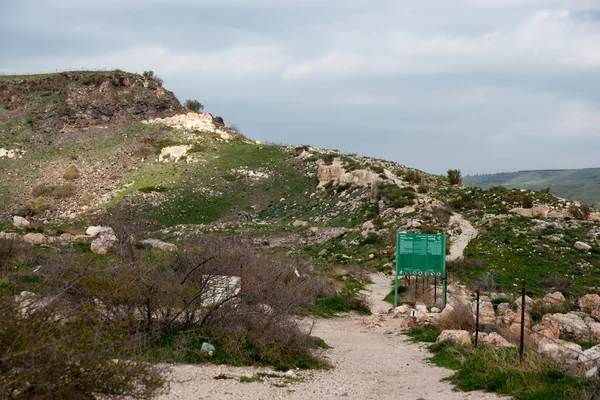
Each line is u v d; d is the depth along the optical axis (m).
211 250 14.13
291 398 9.62
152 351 11.09
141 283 11.53
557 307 21.20
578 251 41.59
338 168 85.00
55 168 95.19
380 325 20.48
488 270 35.94
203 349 11.98
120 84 122.81
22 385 6.06
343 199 76.69
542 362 10.80
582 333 16.03
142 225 48.50
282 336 12.84
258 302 13.60
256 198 86.75
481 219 52.47
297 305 14.70
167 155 100.19
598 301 19.91
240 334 12.54
